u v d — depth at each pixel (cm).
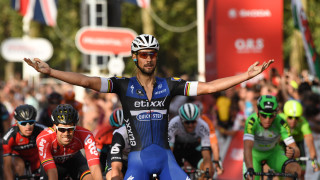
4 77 12662
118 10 3591
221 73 2686
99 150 1728
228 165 2469
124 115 1164
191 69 9550
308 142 1827
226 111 3077
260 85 2464
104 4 3562
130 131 1158
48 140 1356
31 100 3831
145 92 1154
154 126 1152
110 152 1489
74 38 8081
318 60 2630
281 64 2689
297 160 1627
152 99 1154
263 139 1656
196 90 1147
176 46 9381
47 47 5009
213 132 1919
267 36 2689
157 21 7912
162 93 1160
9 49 4941
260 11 2681
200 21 3894
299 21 2595
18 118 1504
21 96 3559
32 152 1656
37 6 4194
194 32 9119
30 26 7750
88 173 1431
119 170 1362
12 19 8394
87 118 2752
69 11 8144
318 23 6756
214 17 2705
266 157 1711
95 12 3550
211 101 3375
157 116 1154
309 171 2427
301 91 2577
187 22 8794
